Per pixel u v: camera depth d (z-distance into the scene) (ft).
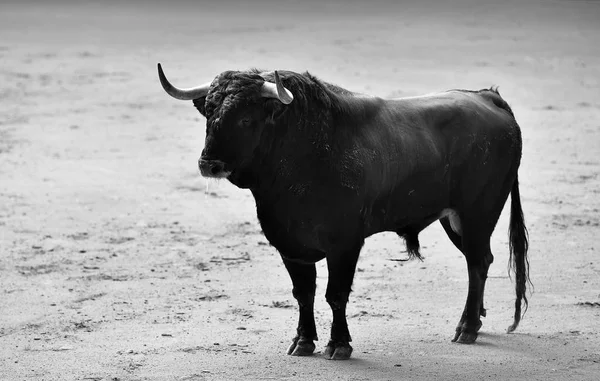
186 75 278.05
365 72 280.10
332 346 85.71
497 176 93.91
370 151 85.35
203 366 83.92
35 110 232.73
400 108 90.43
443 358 85.81
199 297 107.45
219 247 129.80
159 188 163.73
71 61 305.12
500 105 97.55
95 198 157.38
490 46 328.08
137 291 109.91
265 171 82.94
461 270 118.32
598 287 110.22
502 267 119.14
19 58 310.45
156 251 127.75
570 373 81.71
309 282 87.20
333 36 357.00
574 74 278.46
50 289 110.73
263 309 102.83
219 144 80.23
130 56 315.99
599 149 192.75
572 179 169.27
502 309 102.37
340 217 83.56
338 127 84.33
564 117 223.71
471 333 90.58
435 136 90.68
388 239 132.98
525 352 87.56
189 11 442.91
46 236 135.23
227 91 80.48
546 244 129.29
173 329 95.76
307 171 82.89
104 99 246.47
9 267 119.85
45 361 86.07
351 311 101.65
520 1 432.66
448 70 283.59
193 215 147.23
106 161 183.42
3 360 86.53
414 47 327.88
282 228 84.53
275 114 81.15
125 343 91.20
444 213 92.79
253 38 354.54
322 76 272.31
